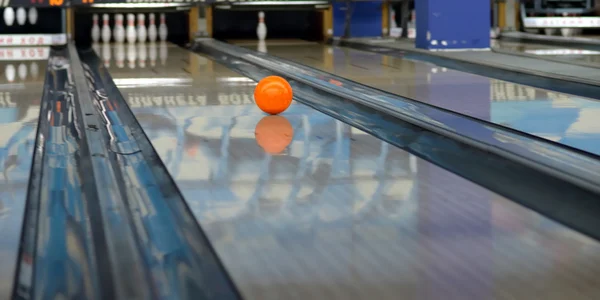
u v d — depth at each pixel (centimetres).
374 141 265
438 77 480
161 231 175
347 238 155
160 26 952
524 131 279
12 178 215
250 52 714
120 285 141
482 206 179
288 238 155
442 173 214
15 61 630
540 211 189
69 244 165
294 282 131
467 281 130
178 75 516
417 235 157
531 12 908
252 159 236
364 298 123
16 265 143
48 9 890
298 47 794
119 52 750
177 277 145
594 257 143
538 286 128
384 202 183
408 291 126
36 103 371
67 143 292
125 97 399
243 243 153
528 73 482
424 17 686
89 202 203
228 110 346
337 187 198
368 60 623
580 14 908
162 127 299
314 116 326
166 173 222
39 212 189
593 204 189
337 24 896
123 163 256
